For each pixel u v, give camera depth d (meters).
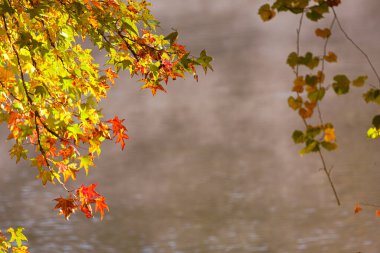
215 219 30.48
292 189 33.53
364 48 59.75
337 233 27.94
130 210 32.53
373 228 28.08
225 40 71.88
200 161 38.81
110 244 28.81
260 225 29.61
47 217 31.98
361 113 43.22
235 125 45.12
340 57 57.25
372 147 37.22
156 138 43.47
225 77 57.81
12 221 31.58
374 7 82.56
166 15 88.62
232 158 39.03
